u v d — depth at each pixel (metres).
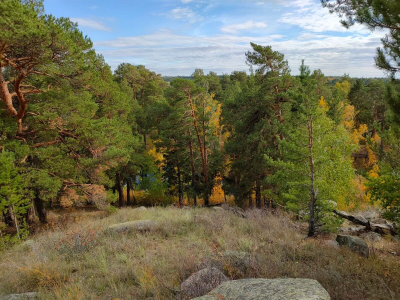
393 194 8.09
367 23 6.59
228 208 17.02
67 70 12.56
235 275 5.74
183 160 29.67
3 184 11.10
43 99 13.81
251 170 19.97
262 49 17.86
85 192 16.45
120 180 28.75
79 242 8.55
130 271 6.45
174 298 5.02
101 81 18.91
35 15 10.57
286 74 17.47
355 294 5.00
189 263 6.50
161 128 27.94
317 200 10.52
